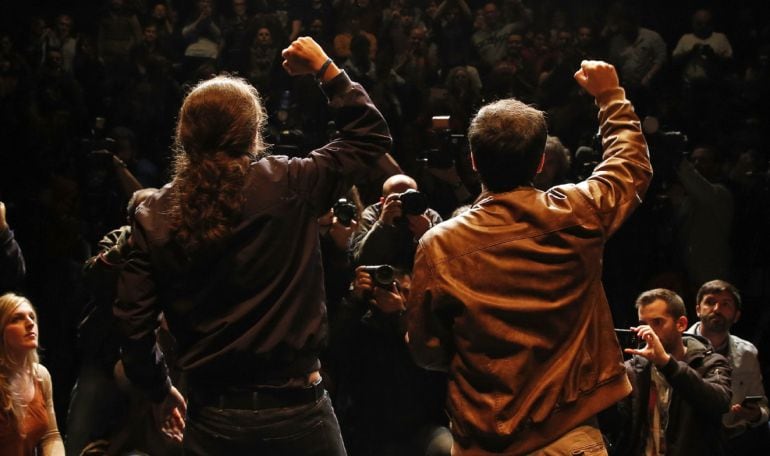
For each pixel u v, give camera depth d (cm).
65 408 583
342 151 233
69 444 385
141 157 891
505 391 221
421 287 229
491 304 221
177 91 930
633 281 584
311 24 1039
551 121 857
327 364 382
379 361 367
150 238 222
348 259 381
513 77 940
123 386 367
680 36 1183
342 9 1043
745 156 811
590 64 243
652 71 999
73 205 677
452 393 230
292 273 225
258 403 224
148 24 1048
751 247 669
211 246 217
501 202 228
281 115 781
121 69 972
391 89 888
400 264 369
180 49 1048
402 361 366
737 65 1075
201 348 223
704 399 333
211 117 223
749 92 939
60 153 838
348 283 381
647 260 605
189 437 230
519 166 229
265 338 221
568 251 222
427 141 830
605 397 225
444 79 1030
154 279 225
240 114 224
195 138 223
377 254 365
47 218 657
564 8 1127
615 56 1010
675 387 332
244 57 971
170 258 221
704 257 653
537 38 1041
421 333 232
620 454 347
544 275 222
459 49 1061
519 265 222
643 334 333
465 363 226
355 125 237
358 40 928
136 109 911
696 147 846
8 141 835
